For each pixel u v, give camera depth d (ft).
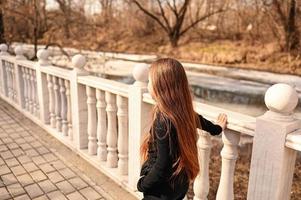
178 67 5.16
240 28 35.88
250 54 34.99
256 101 28.25
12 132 16.08
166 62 5.16
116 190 10.41
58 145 14.26
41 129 16.56
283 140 5.26
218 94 30.63
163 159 4.94
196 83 32.86
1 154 13.20
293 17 31.53
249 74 33.09
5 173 11.47
